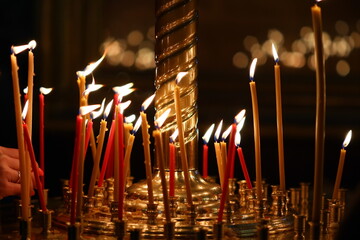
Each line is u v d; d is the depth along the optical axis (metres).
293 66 4.48
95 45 4.45
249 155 3.97
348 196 1.65
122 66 4.46
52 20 4.34
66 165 4.01
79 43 4.41
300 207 1.59
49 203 1.63
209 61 4.59
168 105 1.37
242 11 4.58
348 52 4.45
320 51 1.01
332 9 4.49
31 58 1.24
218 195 1.36
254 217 1.30
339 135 4.01
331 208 1.35
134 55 4.49
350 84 4.39
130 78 4.44
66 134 4.10
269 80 4.50
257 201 1.29
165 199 1.09
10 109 3.07
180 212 1.29
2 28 3.95
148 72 4.46
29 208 1.19
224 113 4.40
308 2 4.51
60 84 4.35
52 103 4.25
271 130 4.02
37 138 4.02
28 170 1.23
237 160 3.84
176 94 1.19
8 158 1.47
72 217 1.08
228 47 4.59
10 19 3.99
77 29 4.40
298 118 4.18
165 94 1.37
